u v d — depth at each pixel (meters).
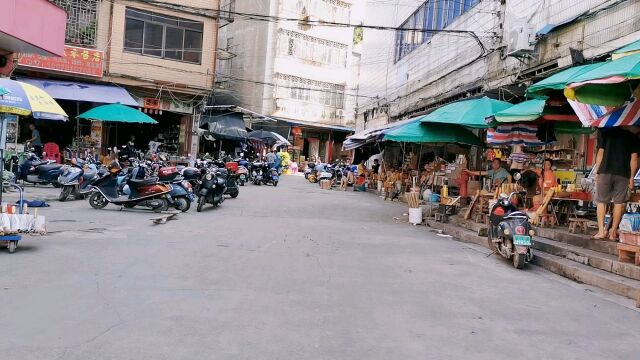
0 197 7.91
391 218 14.12
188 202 12.84
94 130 22.92
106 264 6.54
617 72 6.30
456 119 12.32
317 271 6.82
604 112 8.09
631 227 7.22
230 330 4.39
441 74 20.77
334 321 4.77
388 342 4.29
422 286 6.30
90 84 21.80
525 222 8.12
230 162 21.52
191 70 23.95
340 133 42.66
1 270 5.98
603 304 5.95
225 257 7.41
